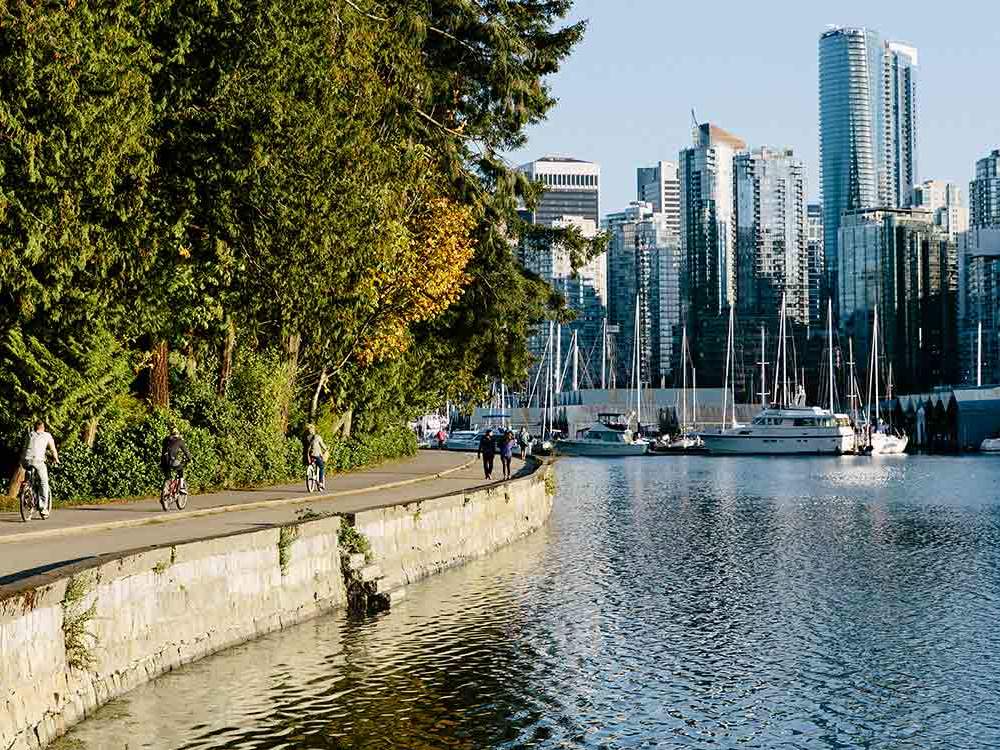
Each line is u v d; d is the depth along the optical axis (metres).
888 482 89.62
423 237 50.09
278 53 34.72
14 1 28.48
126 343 36.50
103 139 29.52
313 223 36.12
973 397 164.38
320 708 19.12
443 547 35.59
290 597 25.45
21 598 15.64
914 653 24.64
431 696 20.14
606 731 18.64
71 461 33.91
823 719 19.67
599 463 123.75
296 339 47.22
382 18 43.56
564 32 57.69
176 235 34.53
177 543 21.23
